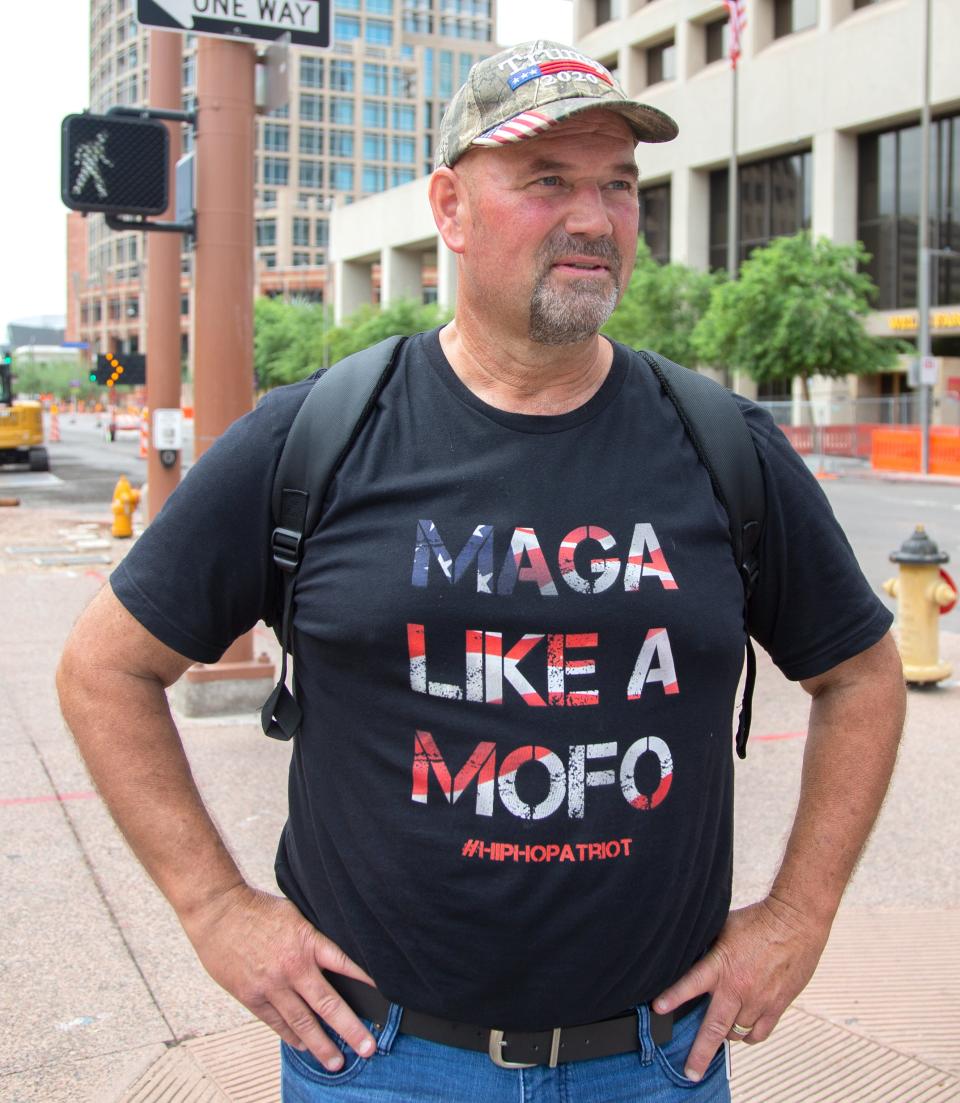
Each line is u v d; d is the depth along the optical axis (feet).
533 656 4.77
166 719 5.29
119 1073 9.83
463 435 5.07
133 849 5.24
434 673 4.82
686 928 5.10
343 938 5.11
